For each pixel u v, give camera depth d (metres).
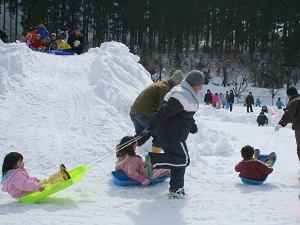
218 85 64.81
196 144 10.41
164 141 6.30
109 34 75.19
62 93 10.77
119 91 10.84
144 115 7.45
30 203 5.97
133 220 5.37
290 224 5.39
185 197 6.46
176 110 6.10
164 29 76.38
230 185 7.37
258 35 79.31
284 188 7.34
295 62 72.56
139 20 75.12
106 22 73.56
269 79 67.50
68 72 12.29
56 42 20.06
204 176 7.84
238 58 75.75
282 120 8.65
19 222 5.14
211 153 10.33
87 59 13.80
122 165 6.99
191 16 77.94
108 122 9.55
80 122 9.43
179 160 6.30
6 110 9.54
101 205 5.97
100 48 14.27
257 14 79.88
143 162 7.10
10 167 6.10
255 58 76.31
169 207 5.98
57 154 8.16
